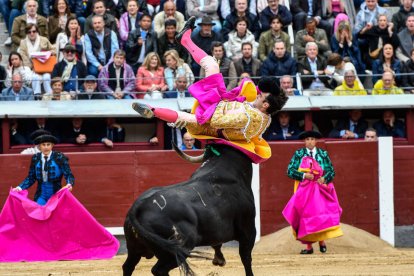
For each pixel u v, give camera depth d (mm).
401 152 19797
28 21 22656
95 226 16703
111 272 14867
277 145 19438
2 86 21672
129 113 20672
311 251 17594
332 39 23047
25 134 20984
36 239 16562
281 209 19391
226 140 11703
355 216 19547
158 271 10625
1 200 18797
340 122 21375
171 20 22094
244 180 11734
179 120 11438
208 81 11656
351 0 24938
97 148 21016
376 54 22969
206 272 14672
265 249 18141
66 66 21422
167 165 19203
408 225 19750
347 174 19547
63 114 20531
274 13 23156
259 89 11727
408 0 23891
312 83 21891
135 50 22172
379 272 14461
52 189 16750
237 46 22188
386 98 21188
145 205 10688
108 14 22625
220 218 11125
